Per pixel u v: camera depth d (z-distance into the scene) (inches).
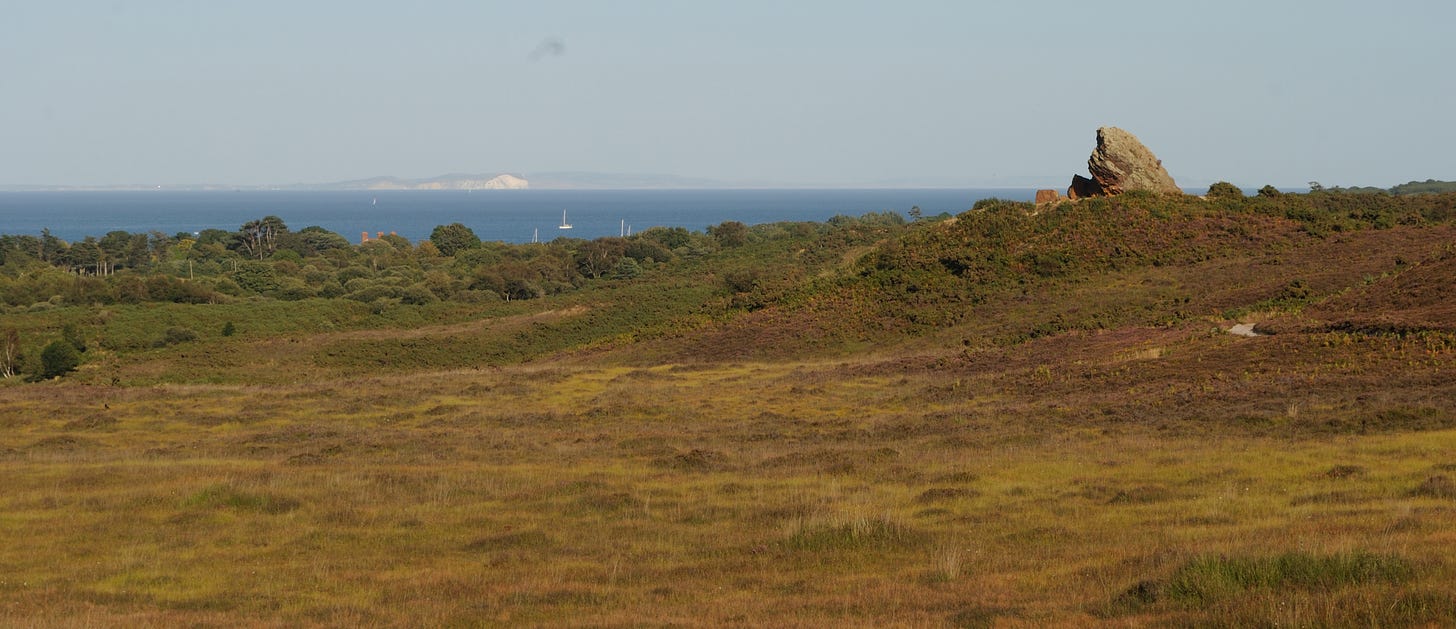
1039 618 428.5
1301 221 2541.8
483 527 716.7
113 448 1187.9
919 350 2021.4
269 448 1156.5
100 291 3897.6
